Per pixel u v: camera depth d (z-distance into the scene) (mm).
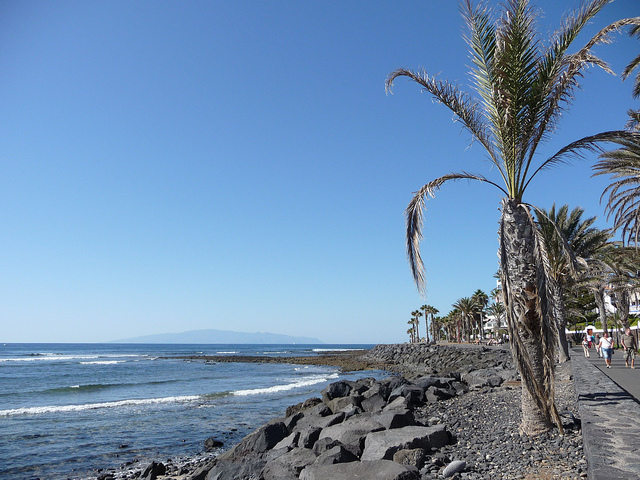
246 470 9469
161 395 30172
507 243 7762
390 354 77562
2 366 63469
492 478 6039
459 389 20297
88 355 112375
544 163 8258
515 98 7707
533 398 7539
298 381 40406
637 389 11156
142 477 11609
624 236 23141
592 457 4805
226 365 70812
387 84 8703
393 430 9367
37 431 17625
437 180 8820
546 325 7367
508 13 7539
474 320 94188
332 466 7395
